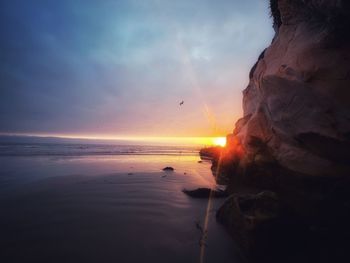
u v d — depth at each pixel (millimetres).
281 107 8805
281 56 9266
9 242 5703
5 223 6867
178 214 8000
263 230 5016
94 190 11055
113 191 11000
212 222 7230
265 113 11070
